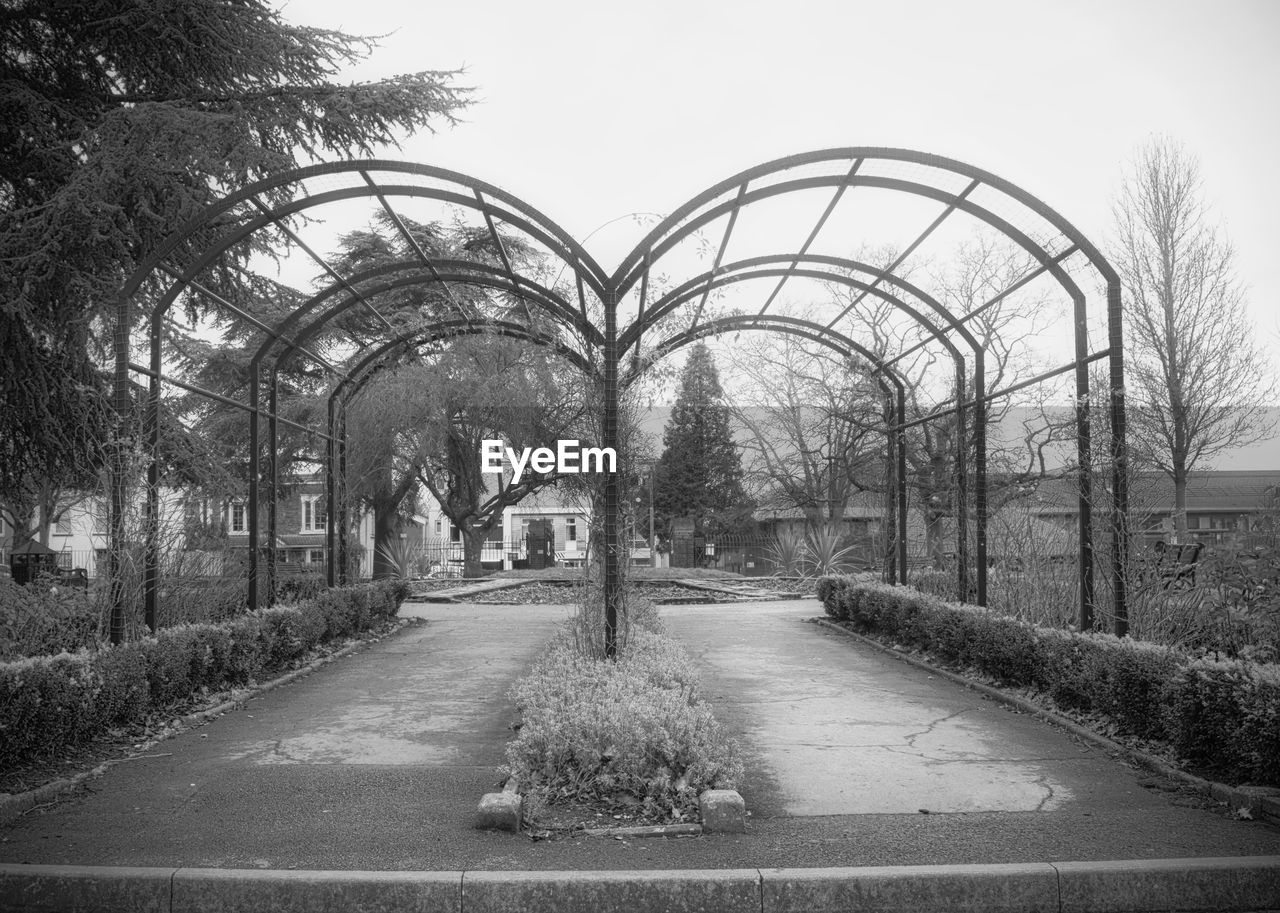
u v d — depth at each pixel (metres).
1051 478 13.71
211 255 9.36
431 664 11.75
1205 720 5.85
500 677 10.66
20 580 17.08
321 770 6.32
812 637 14.40
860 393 25.48
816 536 28.34
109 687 6.86
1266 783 5.52
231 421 26.80
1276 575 7.45
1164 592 9.03
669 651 8.81
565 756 5.53
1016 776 6.12
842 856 4.57
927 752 6.83
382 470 29.48
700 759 5.35
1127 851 4.61
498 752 6.88
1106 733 7.22
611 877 4.21
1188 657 6.64
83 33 11.70
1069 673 7.96
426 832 4.96
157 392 9.19
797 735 7.43
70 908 4.23
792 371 31.47
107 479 8.55
